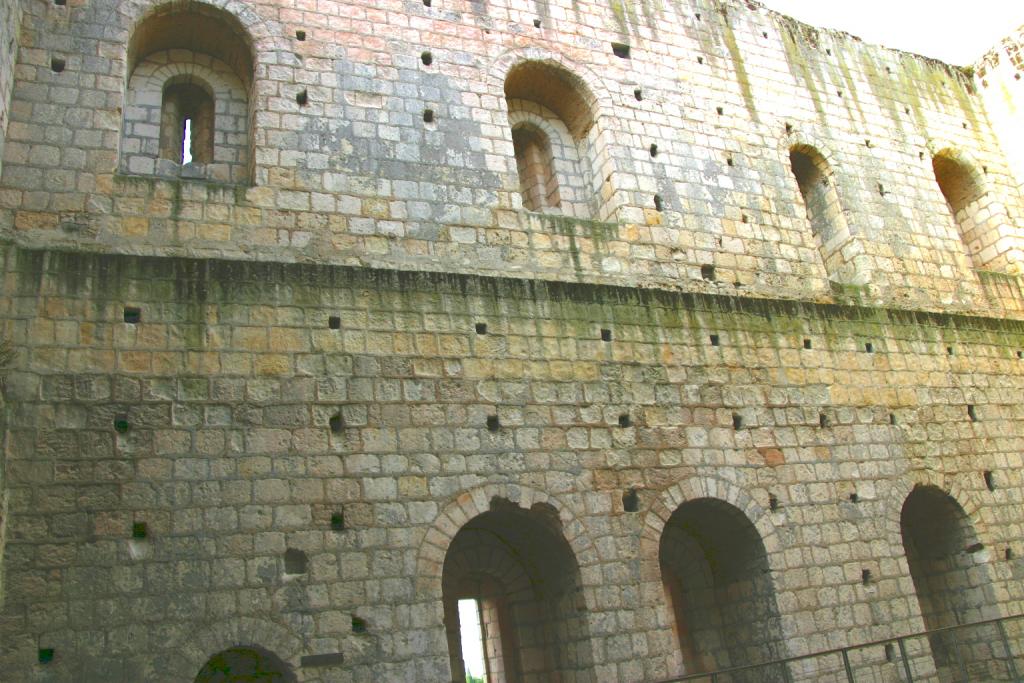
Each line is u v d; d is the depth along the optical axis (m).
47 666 12.07
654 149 21.19
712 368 18.78
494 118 19.50
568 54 21.41
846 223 23.55
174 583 13.05
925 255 24.25
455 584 17.72
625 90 21.67
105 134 15.96
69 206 15.15
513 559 18.06
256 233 16.17
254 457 14.20
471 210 18.23
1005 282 25.48
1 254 14.04
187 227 15.73
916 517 21.77
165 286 14.81
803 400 19.53
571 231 19.05
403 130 18.36
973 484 20.92
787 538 17.89
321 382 15.14
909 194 25.20
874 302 22.50
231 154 17.98
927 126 27.14
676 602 19.88
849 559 18.31
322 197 16.98
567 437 16.67
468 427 15.91
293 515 14.09
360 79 18.45
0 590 12.14
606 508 16.42
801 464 18.81
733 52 24.20
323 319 15.62
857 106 25.86
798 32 26.06
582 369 17.42
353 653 13.63
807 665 16.88
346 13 19.02
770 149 23.12
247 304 15.19
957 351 22.56
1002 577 20.20
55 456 13.16
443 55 19.64
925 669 17.88
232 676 14.34
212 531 13.53
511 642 18.17
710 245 20.66
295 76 17.88
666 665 15.65
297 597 13.63
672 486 17.20
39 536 12.66
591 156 21.28
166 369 14.27
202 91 18.69
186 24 18.05
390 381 15.65
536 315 17.45
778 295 20.98
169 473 13.63
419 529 14.80
